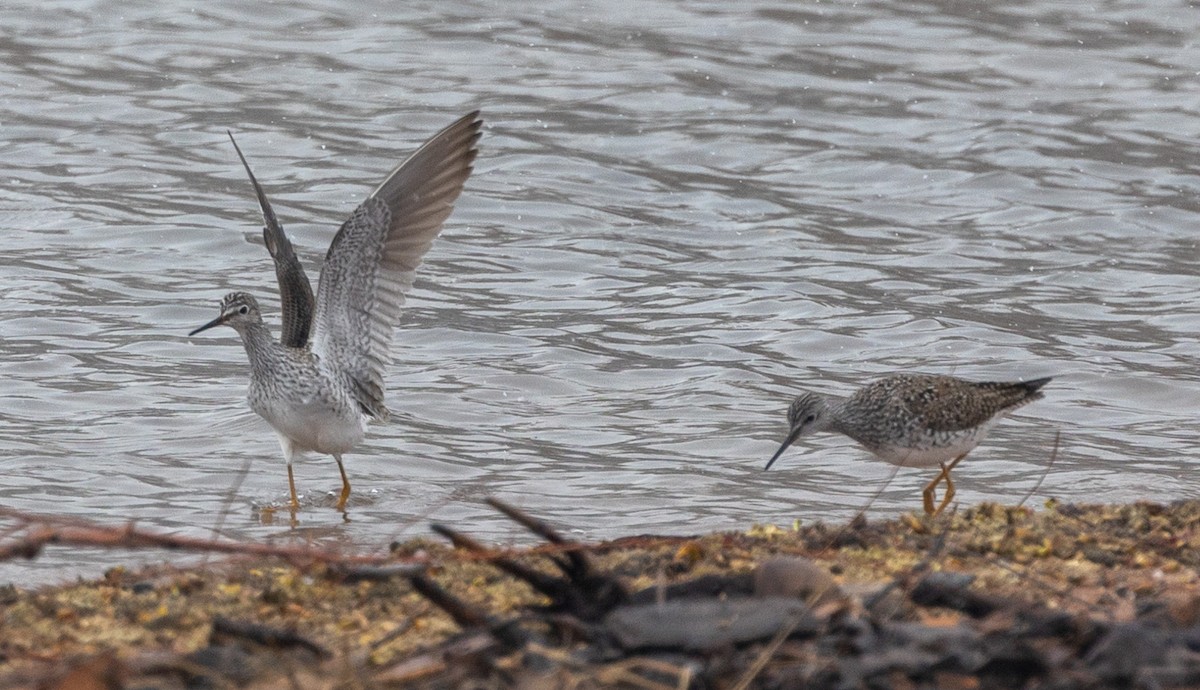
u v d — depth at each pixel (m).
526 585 7.98
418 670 6.18
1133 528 9.12
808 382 15.76
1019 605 6.87
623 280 18.80
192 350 16.34
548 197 21.41
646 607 6.66
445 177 11.80
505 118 24.05
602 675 6.07
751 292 18.42
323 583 7.99
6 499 12.02
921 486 12.88
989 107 25.23
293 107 24.20
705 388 15.52
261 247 19.36
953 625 6.61
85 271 18.42
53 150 22.22
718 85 25.77
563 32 27.95
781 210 21.27
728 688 6.04
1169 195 21.89
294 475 13.07
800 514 11.97
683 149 23.20
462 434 14.27
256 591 7.98
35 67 25.17
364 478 13.02
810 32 28.36
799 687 6.02
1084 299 18.36
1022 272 19.28
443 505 12.24
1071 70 26.95
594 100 24.92
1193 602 6.85
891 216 21.22
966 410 11.56
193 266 18.81
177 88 24.70
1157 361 16.30
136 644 7.07
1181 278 19.11
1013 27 29.05
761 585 7.03
